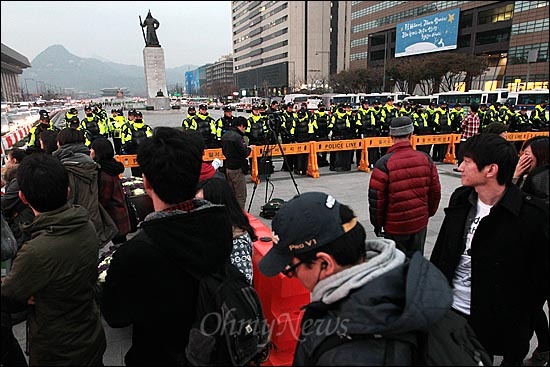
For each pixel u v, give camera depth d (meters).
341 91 59.22
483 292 1.91
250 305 1.33
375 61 71.44
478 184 1.87
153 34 34.16
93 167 3.44
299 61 84.50
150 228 1.22
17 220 2.96
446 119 11.73
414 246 3.17
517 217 1.80
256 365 1.45
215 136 9.19
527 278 1.88
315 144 9.20
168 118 30.36
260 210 6.50
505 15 48.19
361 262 1.01
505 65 49.12
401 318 0.80
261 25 99.00
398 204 3.02
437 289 0.88
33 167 1.59
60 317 1.63
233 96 79.56
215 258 1.27
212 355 1.23
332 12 87.94
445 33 55.47
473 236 1.92
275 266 1.05
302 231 0.98
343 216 1.01
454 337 0.97
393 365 0.82
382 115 11.77
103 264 3.08
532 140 2.34
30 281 1.53
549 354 2.44
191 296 1.23
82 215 1.71
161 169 1.21
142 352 1.26
